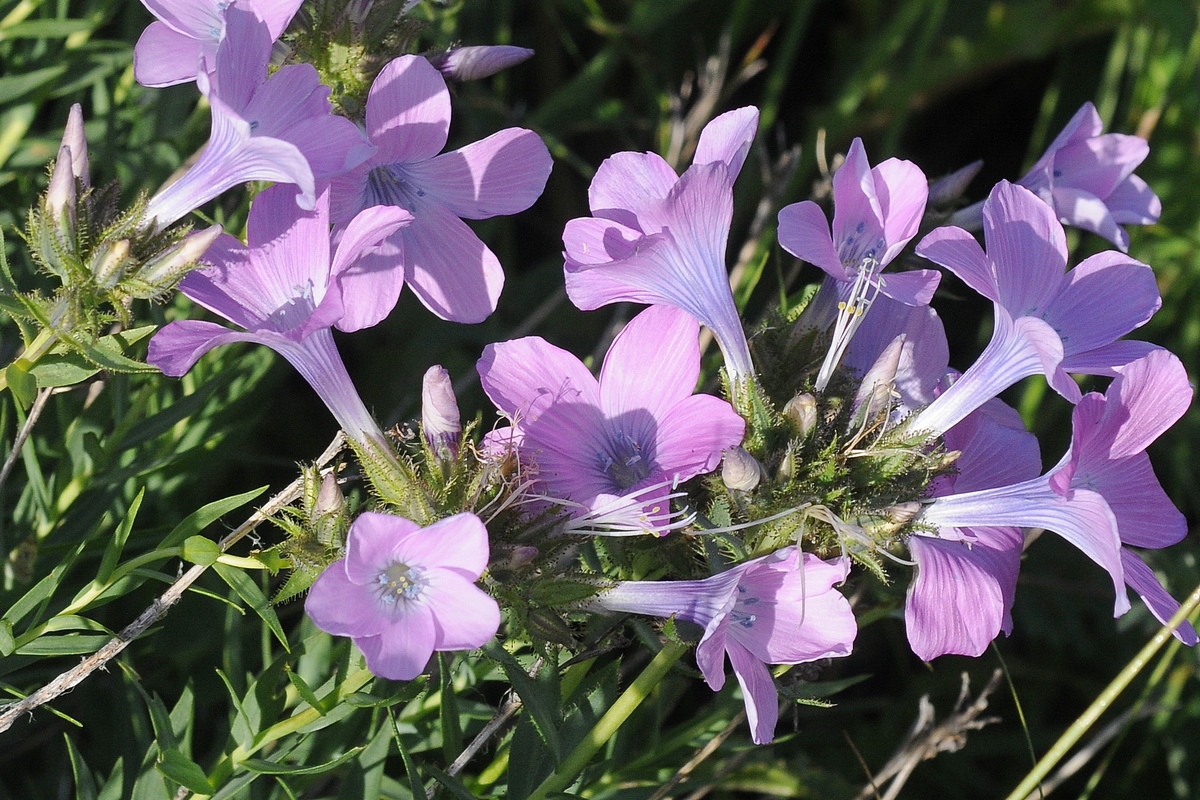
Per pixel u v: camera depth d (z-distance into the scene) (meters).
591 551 0.56
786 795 0.63
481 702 0.60
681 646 0.54
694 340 0.54
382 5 0.57
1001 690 0.67
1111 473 0.55
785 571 0.54
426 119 0.55
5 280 0.55
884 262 0.56
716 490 0.54
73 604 0.55
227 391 0.62
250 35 0.54
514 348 0.55
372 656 0.51
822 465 0.54
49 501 0.58
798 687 0.57
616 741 0.59
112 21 0.66
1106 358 0.55
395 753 0.58
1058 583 0.66
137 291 0.54
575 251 0.55
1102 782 0.66
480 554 0.52
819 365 0.56
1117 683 0.58
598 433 0.55
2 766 0.61
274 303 0.54
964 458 0.56
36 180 0.62
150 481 0.61
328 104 0.54
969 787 0.66
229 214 0.63
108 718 0.61
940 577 0.54
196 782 0.55
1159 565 0.65
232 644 0.59
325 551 0.53
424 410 0.54
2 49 0.62
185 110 0.64
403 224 0.53
